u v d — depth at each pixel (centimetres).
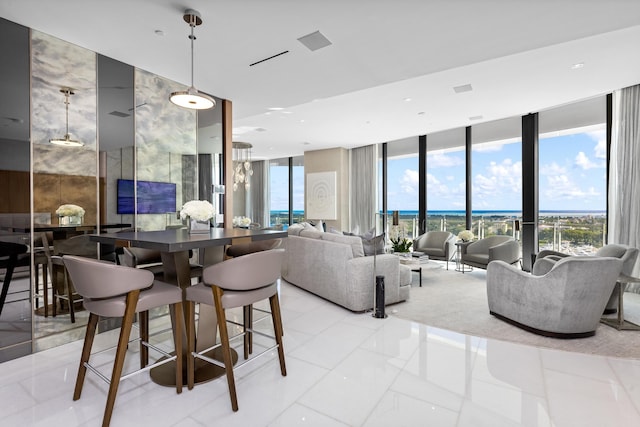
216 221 434
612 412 183
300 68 345
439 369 232
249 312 262
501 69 380
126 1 227
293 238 475
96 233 306
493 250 509
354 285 354
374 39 284
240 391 204
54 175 279
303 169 1052
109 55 312
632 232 427
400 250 539
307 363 241
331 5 234
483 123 671
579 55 342
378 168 867
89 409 184
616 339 285
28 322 264
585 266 270
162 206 366
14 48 256
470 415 180
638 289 432
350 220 911
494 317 344
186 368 226
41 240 272
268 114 576
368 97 485
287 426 171
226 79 374
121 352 172
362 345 274
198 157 410
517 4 233
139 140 343
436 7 237
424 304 392
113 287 170
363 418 177
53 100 279
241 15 246
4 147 252
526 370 231
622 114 439
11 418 176
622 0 228
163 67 339
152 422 173
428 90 452
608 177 468
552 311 284
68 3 229
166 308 369
